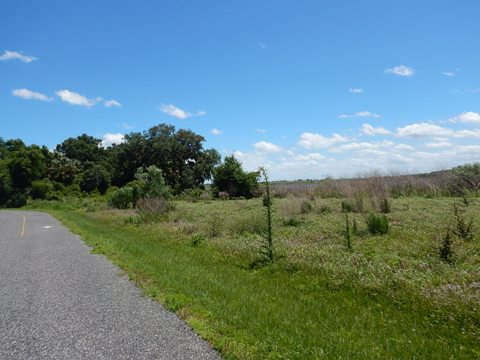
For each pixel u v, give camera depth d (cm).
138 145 7856
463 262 824
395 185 2397
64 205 5028
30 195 7012
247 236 1413
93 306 680
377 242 1079
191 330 559
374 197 1867
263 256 1004
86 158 10562
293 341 497
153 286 791
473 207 1603
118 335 545
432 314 580
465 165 2369
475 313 558
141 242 1447
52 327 582
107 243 1416
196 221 1980
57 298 736
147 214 2219
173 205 2627
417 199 2072
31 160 7419
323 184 2919
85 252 1269
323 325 559
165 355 480
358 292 707
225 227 1614
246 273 905
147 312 641
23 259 1177
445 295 619
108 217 2575
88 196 7112
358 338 512
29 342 527
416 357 459
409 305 626
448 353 468
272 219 1655
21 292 786
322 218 1638
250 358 460
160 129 7831
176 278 838
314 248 1060
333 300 688
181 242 1379
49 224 2447
